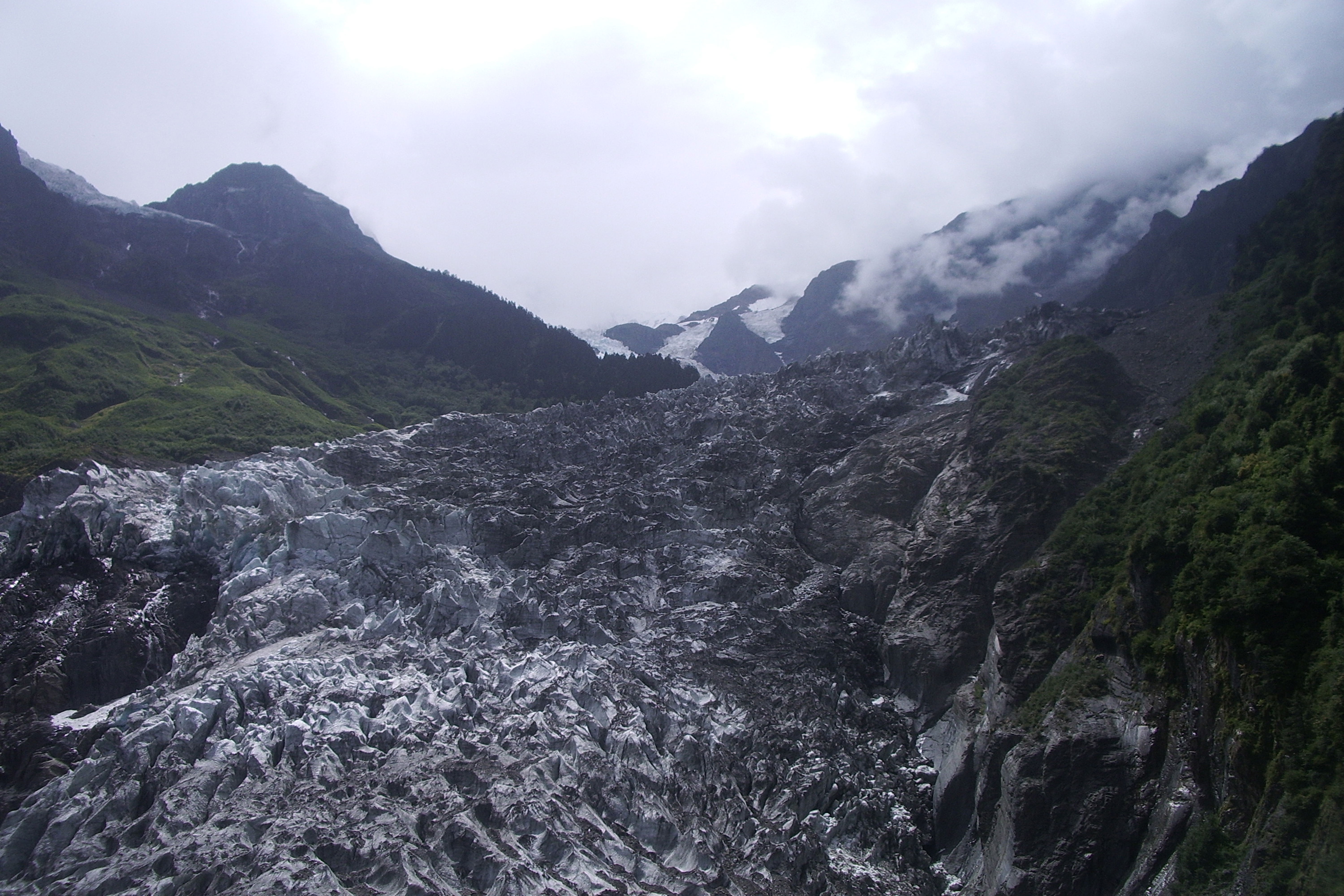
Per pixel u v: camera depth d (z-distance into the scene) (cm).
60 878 5897
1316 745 4938
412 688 7606
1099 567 7738
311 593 8675
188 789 6400
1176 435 8362
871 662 9044
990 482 9500
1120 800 6194
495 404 18675
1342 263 8431
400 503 10306
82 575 9338
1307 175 13638
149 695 7719
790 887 6475
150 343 18138
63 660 8431
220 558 9594
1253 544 5841
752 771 7494
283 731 6919
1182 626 6225
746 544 10169
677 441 12788
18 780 7125
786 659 8681
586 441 12688
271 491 10319
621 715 7594
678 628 9031
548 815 6412
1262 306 9450
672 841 6638
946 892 6938
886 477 10638
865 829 7275
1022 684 7506
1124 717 6488
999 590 8219
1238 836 5341
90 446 12794
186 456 13312
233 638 8325
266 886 5494
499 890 5775
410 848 5884
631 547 10175
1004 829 6644
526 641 8638
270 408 15562
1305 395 6644
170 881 5653
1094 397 9900
